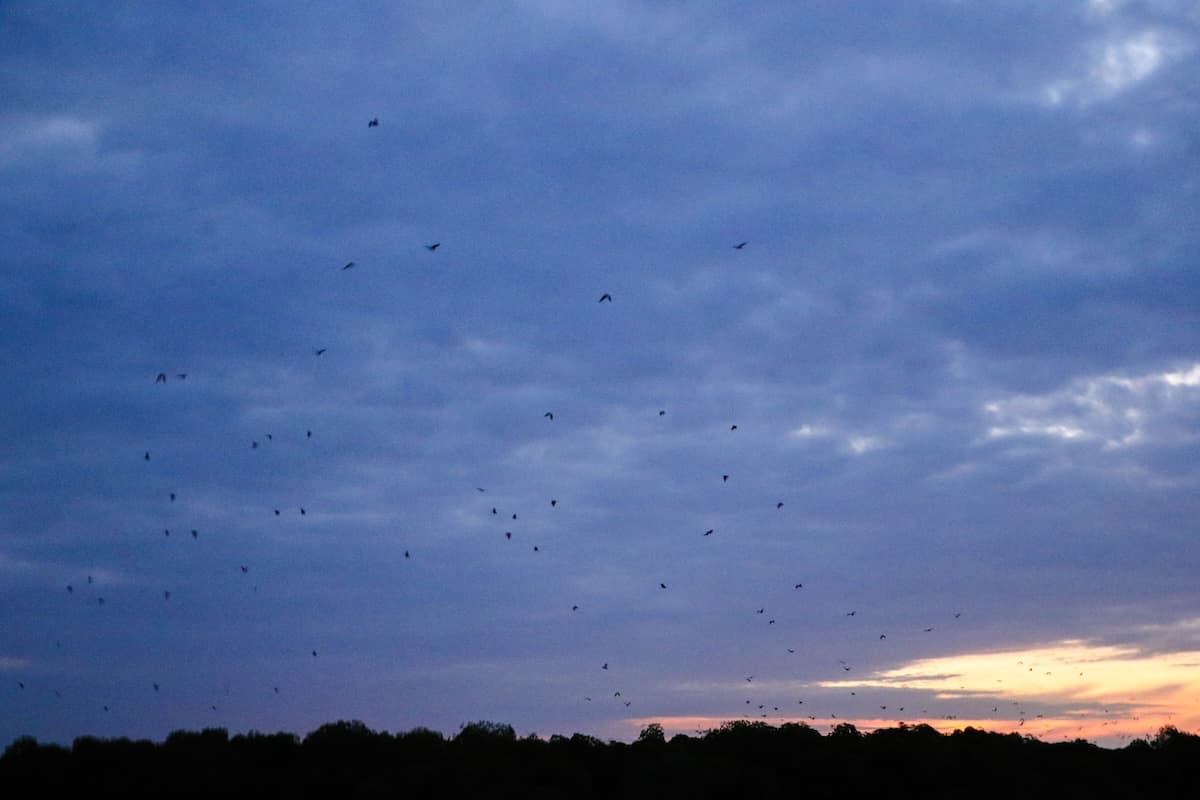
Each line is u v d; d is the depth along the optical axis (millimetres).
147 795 54875
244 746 66062
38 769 59156
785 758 69875
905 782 65312
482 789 58000
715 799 60156
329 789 57219
